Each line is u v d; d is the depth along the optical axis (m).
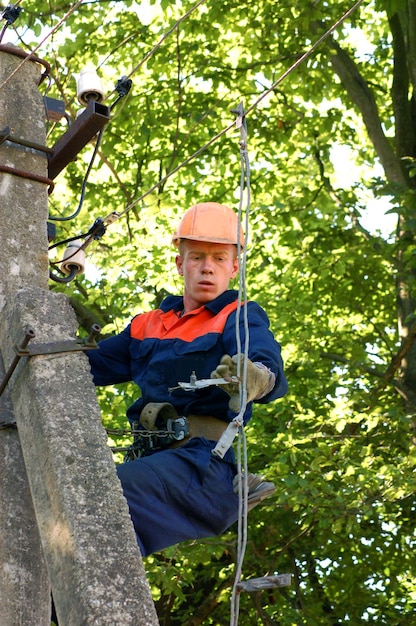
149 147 14.98
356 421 12.66
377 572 13.77
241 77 15.52
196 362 4.26
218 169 15.90
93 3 14.73
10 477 3.85
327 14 14.76
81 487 3.35
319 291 14.88
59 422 3.50
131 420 4.43
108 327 12.97
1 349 3.83
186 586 13.83
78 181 14.91
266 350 3.93
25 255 4.40
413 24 14.33
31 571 3.76
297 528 13.31
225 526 4.13
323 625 13.33
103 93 4.95
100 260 13.41
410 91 16.64
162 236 13.35
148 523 3.94
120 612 3.12
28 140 4.67
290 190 15.54
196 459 4.07
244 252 3.68
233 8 14.95
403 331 14.22
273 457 12.75
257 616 13.74
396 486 11.71
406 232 13.99
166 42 15.20
